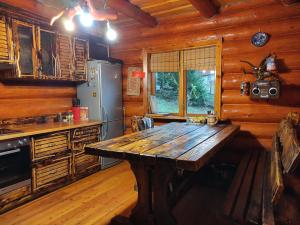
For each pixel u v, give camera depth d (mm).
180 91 4289
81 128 3779
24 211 2783
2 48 2951
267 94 3256
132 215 2410
